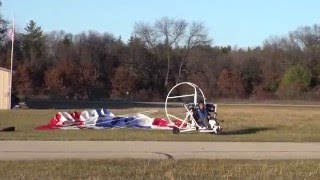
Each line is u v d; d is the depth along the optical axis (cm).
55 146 1491
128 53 11106
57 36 11944
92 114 2639
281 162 1218
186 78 11175
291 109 6412
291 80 9962
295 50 10925
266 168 1097
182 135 1950
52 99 9238
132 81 10444
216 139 1780
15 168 1050
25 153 1326
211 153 1394
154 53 11194
